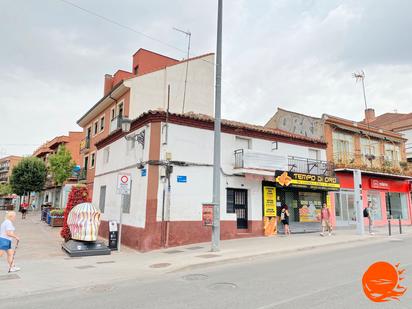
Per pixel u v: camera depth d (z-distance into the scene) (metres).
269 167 15.55
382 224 23.03
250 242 13.39
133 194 14.12
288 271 7.86
